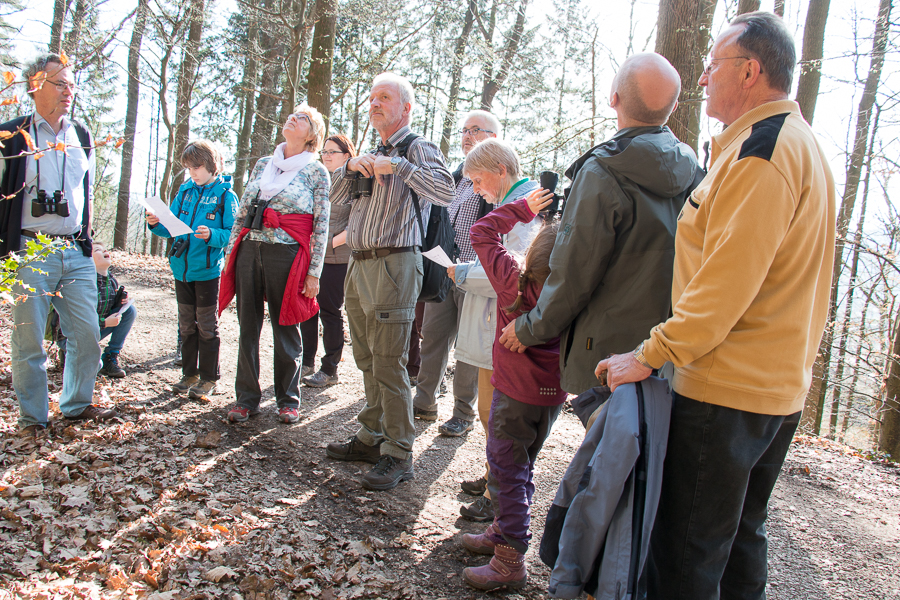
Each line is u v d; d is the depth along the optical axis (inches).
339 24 522.0
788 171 55.7
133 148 701.9
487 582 89.6
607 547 62.9
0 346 178.1
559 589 63.4
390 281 118.1
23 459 115.3
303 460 131.3
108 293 159.6
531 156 384.8
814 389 395.5
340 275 185.2
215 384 166.9
